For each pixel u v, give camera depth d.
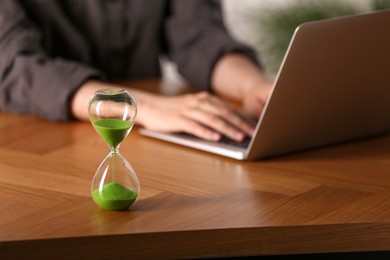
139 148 1.80
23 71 2.12
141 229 1.29
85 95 2.04
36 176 1.58
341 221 1.34
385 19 1.60
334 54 1.58
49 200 1.44
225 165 1.67
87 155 1.74
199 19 2.62
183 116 1.88
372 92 1.75
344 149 1.80
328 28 1.53
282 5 4.90
